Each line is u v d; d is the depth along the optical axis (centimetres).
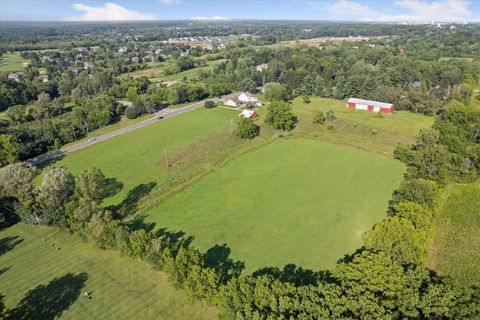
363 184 7538
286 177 7975
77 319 4319
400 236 4541
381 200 6875
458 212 6325
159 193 7456
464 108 10550
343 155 9125
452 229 5844
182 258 4500
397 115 12700
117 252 5544
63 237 6012
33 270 5216
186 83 19712
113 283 4875
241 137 10631
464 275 4797
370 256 4172
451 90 14738
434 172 7194
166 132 11675
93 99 14550
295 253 5422
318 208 6669
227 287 3938
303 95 16038
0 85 16150
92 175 6650
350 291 3647
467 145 8544
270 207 6762
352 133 10881
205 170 8475
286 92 15512
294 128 11475
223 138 10688
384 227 4719
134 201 7188
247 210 6675
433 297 3566
